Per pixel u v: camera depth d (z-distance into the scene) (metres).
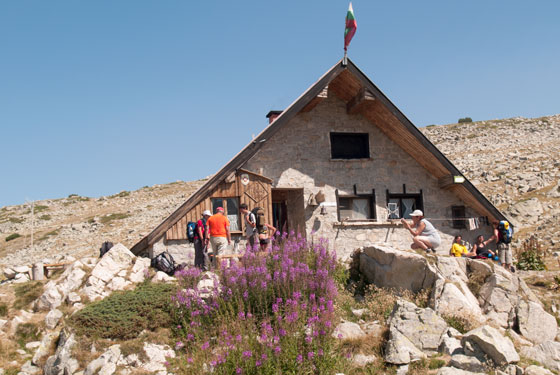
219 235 14.46
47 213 54.94
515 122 83.62
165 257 15.13
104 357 10.02
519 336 11.40
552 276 15.89
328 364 9.06
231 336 9.49
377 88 17.23
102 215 48.88
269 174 17.27
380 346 10.18
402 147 18.94
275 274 11.30
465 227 19.27
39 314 12.89
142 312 11.31
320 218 17.59
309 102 16.81
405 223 14.00
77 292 13.40
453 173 18.38
